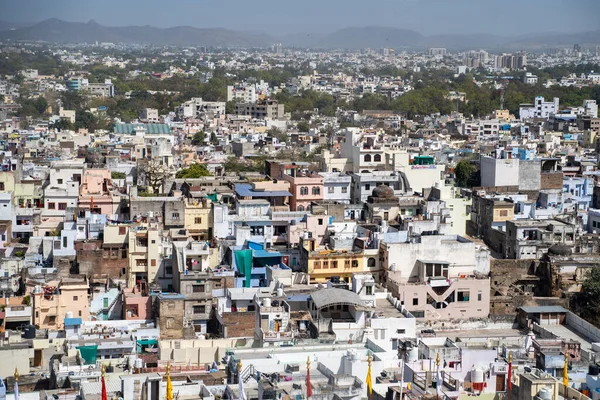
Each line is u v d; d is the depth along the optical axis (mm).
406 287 185875
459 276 194125
